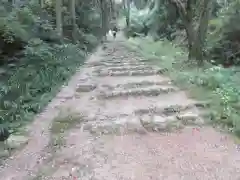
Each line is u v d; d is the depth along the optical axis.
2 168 3.61
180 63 9.12
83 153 3.96
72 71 9.24
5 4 10.78
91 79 8.29
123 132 4.65
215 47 9.34
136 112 5.43
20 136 4.49
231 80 6.49
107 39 23.06
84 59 12.05
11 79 6.68
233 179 3.28
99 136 4.52
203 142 4.24
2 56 7.95
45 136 4.53
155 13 20.94
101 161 3.74
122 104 5.96
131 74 8.62
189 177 3.33
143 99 6.23
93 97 6.48
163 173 3.43
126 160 3.75
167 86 7.05
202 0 8.71
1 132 4.51
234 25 9.23
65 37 14.42
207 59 9.22
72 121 5.08
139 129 4.71
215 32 10.15
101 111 5.56
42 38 10.96
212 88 6.27
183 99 6.02
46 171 3.52
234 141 4.25
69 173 3.46
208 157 3.80
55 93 6.88
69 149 4.09
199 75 7.13
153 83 7.38
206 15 8.69
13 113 5.23
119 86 7.26
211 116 5.08
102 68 9.76
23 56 8.45
